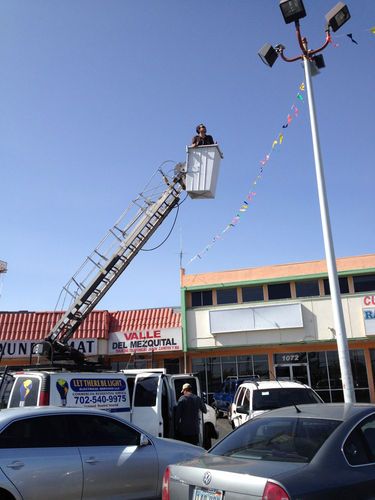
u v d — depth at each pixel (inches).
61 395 369.4
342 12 481.1
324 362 997.2
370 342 978.7
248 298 1036.5
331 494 154.9
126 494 255.0
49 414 251.6
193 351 1030.4
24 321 1026.1
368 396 957.2
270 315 989.2
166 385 451.5
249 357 1025.5
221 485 163.5
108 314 1055.0
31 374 378.9
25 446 236.4
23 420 242.7
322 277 1002.1
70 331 656.4
